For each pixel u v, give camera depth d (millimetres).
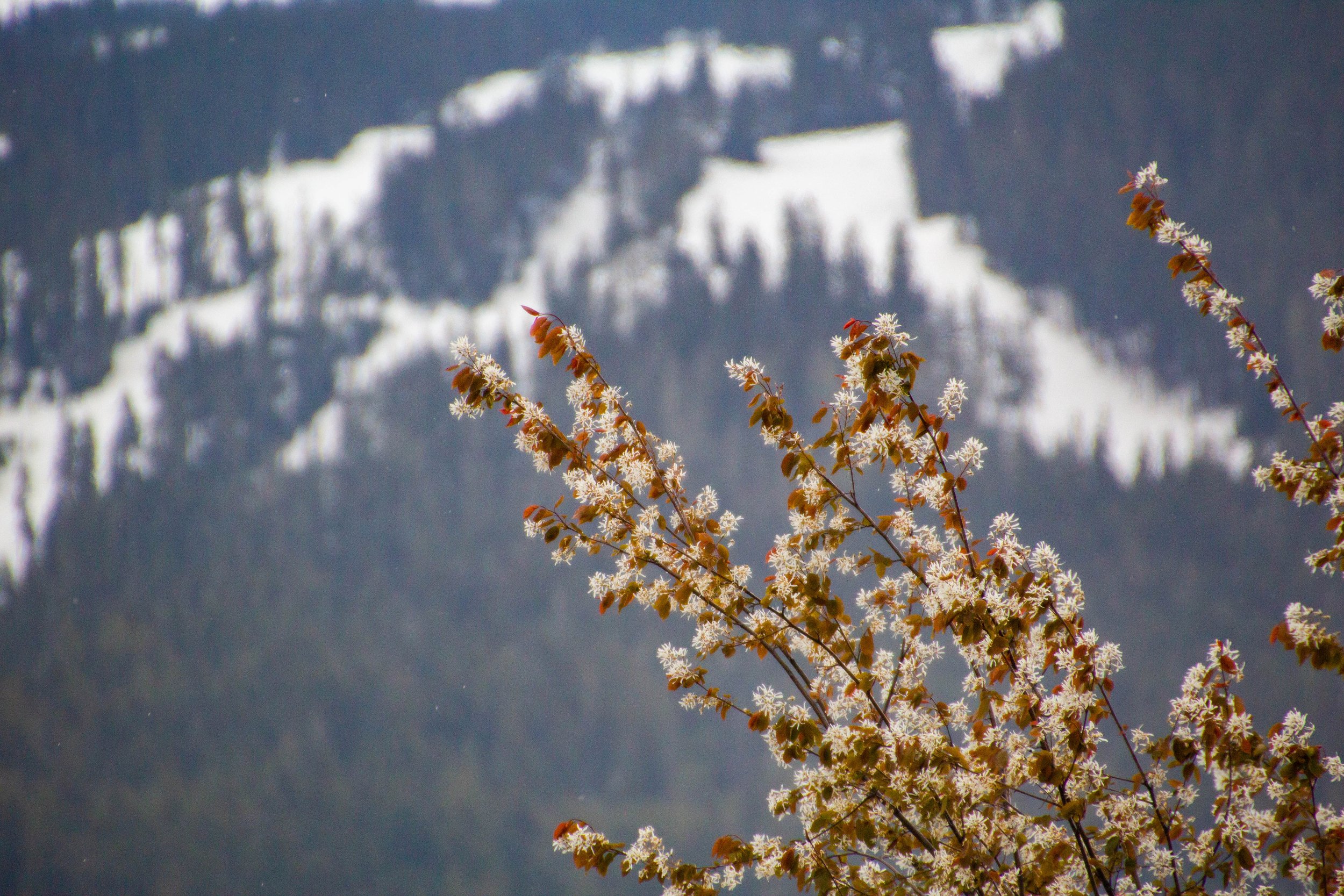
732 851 4430
